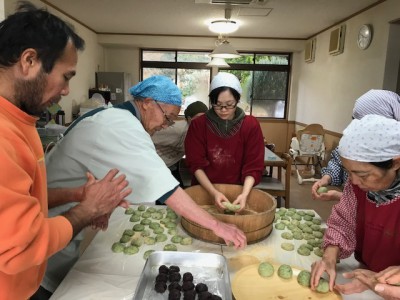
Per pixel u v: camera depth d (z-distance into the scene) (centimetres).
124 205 107
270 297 108
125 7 460
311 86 641
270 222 153
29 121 82
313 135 534
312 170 568
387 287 92
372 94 126
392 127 92
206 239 147
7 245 65
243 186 185
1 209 64
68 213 87
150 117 133
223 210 170
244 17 499
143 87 130
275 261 133
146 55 720
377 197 110
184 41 677
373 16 425
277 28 578
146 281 111
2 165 66
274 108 736
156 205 192
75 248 145
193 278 113
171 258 121
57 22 76
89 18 535
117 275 120
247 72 720
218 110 189
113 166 114
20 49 71
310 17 495
